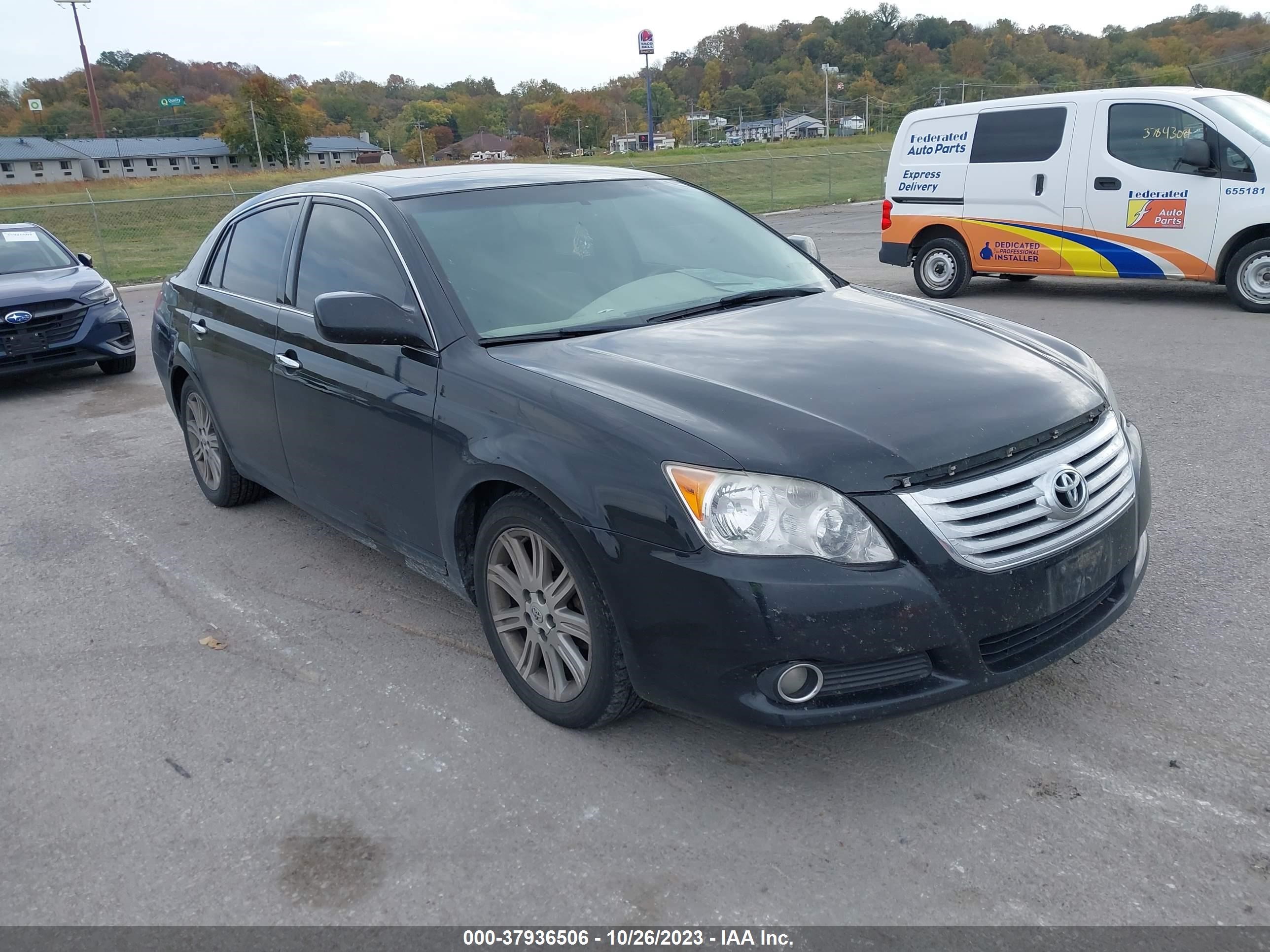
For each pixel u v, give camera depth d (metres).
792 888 2.49
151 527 5.34
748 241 4.40
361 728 3.32
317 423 4.08
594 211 4.15
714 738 3.13
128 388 9.18
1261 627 3.58
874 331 3.48
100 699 3.60
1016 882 2.46
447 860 2.67
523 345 3.40
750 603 2.57
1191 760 2.88
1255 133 9.29
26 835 2.87
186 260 24.64
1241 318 9.26
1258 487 4.95
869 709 2.64
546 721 3.28
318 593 4.40
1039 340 3.63
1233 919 2.31
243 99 100.25
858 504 2.61
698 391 2.94
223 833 2.83
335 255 4.10
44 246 10.33
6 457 6.96
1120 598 3.10
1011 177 10.70
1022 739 3.03
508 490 3.23
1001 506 2.71
